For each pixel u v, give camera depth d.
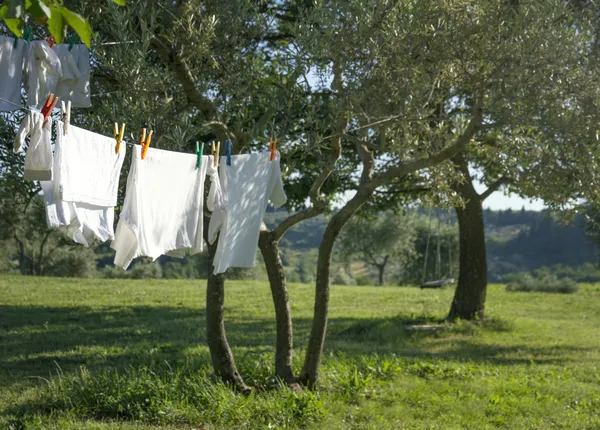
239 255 6.26
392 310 20.80
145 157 5.26
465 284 16.80
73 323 15.36
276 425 7.05
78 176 4.57
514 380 10.07
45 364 10.20
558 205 8.95
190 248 5.77
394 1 7.56
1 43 5.19
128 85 6.52
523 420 7.86
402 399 8.59
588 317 21.08
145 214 5.31
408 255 52.66
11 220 14.05
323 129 7.68
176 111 7.71
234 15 8.06
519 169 9.24
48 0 2.47
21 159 7.11
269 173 6.41
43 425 6.75
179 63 7.35
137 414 7.25
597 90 7.82
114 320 16.14
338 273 61.28
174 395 7.66
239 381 8.34
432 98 8.91
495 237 102.25
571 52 7.64
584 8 8.72
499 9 7.82
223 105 8.54
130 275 44.94
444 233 51.47
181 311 18.59
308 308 21.16
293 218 8.39
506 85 7.78
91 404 7.55
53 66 5.43
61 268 39.31
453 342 14.54
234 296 23.33
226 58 8.35
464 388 9.49
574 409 8.62
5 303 18.50
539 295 27.56
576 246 90.50
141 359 10.39
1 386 8.59
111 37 7.32
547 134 8.01
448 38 7.79
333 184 14.55
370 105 8.28
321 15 7.45
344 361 10.21
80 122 7.18
